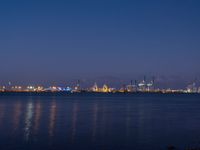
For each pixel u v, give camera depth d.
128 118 92.38
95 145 48.69
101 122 80.44
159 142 51.19
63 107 145.25
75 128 68.06
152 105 173.88
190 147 46.91
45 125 73.06
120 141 52.09
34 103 183.25
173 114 109.12
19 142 50.69
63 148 46.47
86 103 189.62
